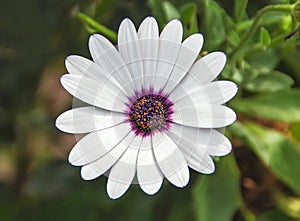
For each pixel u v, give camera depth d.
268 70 0.29
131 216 0.35
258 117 0.32
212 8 0.27
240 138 0.30
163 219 0.34
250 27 0.27
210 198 0.30
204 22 0.29
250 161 0.32
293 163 0.30
